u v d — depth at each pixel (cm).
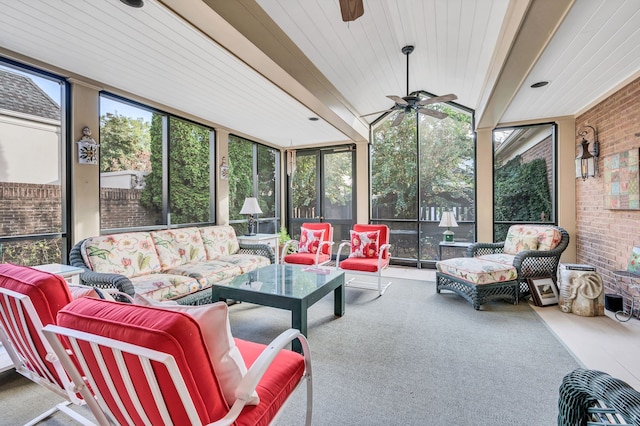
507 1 232
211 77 298
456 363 218
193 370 86
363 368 212
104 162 328
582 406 97
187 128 426
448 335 266
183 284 284
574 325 285
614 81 320
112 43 235
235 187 523
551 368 211
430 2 260
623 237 322
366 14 267
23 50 245
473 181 504
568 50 253
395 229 563
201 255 378
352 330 277
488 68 337
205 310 100
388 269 531
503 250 415
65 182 290
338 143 601
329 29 269
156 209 382
